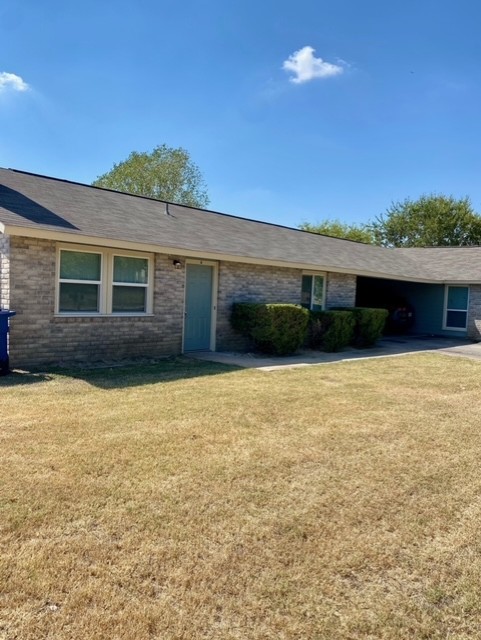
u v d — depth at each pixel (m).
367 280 21.17
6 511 3.22
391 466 4.32
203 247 10.62
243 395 6.88
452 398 7.22
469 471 4.26
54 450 4.38
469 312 17.95
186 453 4.43
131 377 7.90
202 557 2.79
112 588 2.49
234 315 11.98
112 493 3.55
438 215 39.91
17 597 2.39
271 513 3.35
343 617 2.35
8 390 6.68
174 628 2.23
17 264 8.16
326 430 5.33
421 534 3.16
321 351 13.02
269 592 2.51
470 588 2.61
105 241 8.70
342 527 3.20
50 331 8.66
